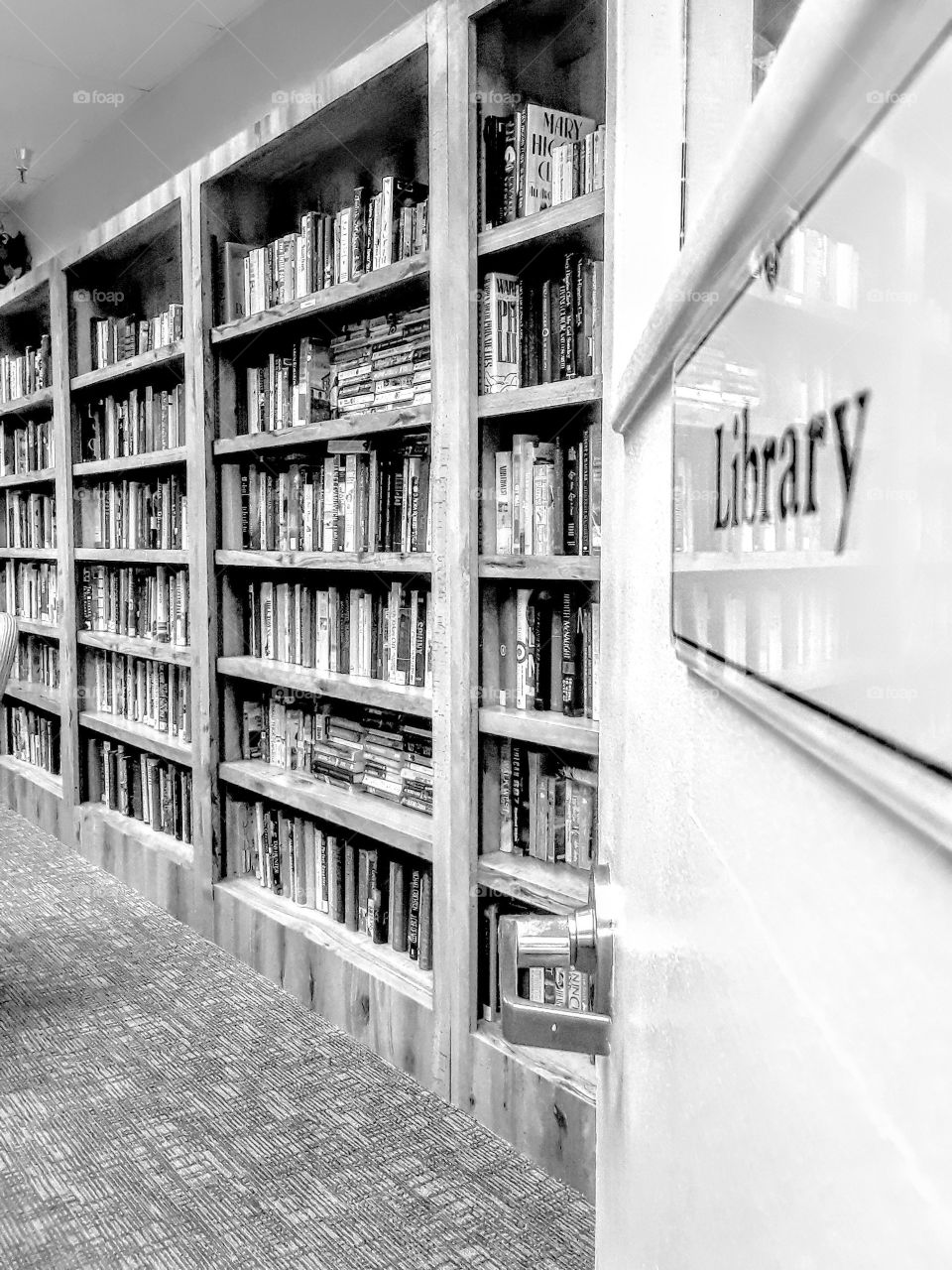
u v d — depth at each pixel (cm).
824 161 16
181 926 317
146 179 427
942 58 11
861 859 15
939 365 11
